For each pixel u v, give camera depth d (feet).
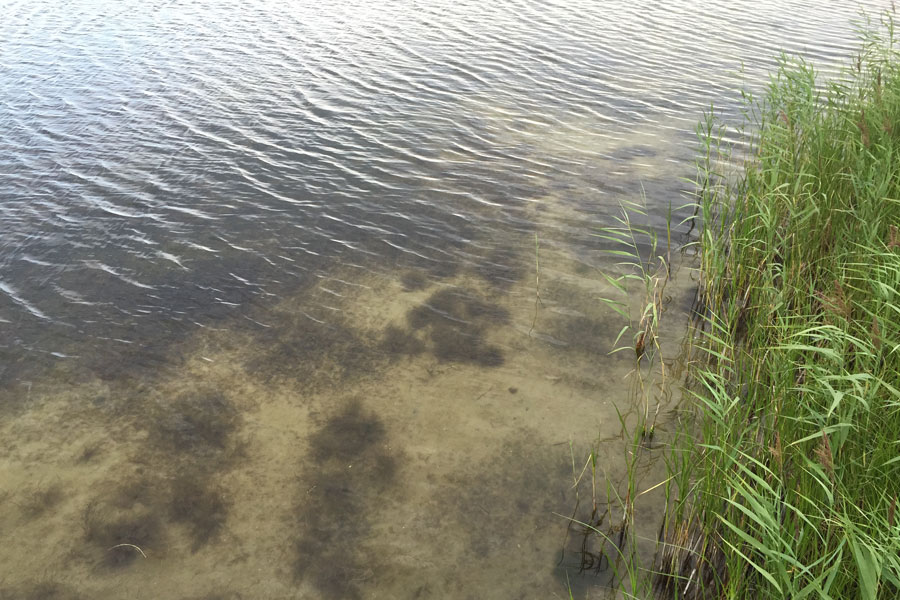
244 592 15.34
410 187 32.22
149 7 58.23
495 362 22.03
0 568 15.88
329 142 36.35
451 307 24.54
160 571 15.83
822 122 27.17
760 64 45.34
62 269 26.40
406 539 16.51
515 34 52.37
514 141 36.52
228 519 17.07
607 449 18.75
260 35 51.80
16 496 17.66
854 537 11.58
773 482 15.60
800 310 20.70
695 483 15.74
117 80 43.32
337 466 18.49
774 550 12.93
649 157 34.68
